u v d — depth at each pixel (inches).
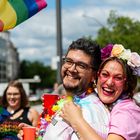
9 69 5103.3
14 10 182.1
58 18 593.6
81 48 148.3
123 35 1152.2
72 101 143.6
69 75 148.8
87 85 149.0
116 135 133.5
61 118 142.4
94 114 138.6
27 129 175.8
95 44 150.0
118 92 143.8
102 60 150.8
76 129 135.2
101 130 136.1
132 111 137.9
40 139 163.2
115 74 143.4
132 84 145.4
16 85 268.2
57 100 167.6
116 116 136.9
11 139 241.4
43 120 165.0
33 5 183.3
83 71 147.6
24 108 269.9
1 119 249.6
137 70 144.9
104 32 1180.5
